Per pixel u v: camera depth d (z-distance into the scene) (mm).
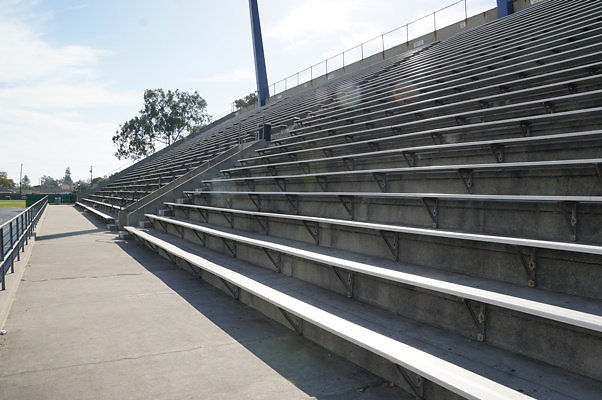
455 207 4715
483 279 3693
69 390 2982
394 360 2734
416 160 6535
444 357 2877
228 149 15344
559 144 4680
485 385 2338
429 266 4324
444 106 7832
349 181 7168
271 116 21172
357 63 25609
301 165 9250
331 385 3068
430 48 19172
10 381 3129
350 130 10312
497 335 3102
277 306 4359
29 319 4633
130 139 53312
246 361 3516
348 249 5504
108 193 28234
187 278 6852
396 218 5531
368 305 4242
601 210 3422
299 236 6566
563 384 2473
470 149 5664
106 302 5359
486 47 13008
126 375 3232
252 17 32250
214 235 7711
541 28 12133
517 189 4645
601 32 8922
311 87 27672
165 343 3926
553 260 3252
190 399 2850
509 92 7191
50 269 7488
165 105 54250
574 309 2705
